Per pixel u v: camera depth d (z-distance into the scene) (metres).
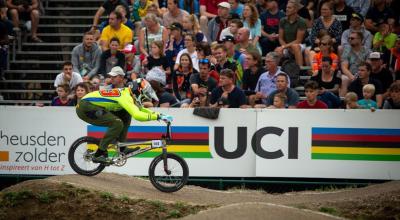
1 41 25.62
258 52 22.38
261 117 19.66
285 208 15.53
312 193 19.19
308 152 19.58
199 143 19.78
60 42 27.56
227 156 19.73
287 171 19.62
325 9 23.98
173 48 23.69
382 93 21.72
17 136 20.02
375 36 24.03
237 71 22.58
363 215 16.36
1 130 20.02
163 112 19.81
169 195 17.56
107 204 16.30
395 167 19.39
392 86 20.25
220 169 19.78
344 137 19.50
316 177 19.59
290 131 19.59
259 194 19.23
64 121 19.95
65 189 16.70
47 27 27.94
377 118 19.39
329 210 16.42
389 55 23.69
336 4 24.86
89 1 28.88
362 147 19.47
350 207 16.81
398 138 19.38
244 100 20.69
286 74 20.88
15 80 25.91
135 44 24.91
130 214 16.06
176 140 19.83
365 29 23.92
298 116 19.58
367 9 25.64
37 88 25.94
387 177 19.44
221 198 18.17
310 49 24.00
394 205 16.61
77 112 17.80
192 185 20.03
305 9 25.58
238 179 19.84
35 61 26.58
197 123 19.78
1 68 25.64
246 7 24.34
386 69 22.16
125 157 17.84
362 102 20.80
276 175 19.62
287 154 19.62
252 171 19.73
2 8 25.70
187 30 24.11
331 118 19.53
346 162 19.52
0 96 25.05
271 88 21.78
